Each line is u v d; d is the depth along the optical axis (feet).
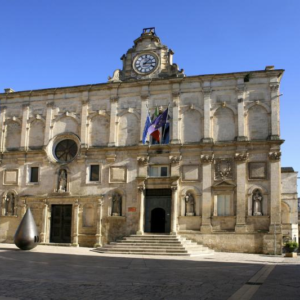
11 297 37.63
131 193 121.49
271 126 115.14
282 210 161.17
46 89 135.03
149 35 132.05
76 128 131.13
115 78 131.03
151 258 88.22
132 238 112.47
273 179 112.06
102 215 122.21
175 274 58.65
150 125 118.42
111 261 78.48
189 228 115.55
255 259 89.51
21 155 133.18
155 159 122.01
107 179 124.26
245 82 119.75
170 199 120.26
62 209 127.54
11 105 138.82
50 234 126.52
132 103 127.65
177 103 123.44
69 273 57.26
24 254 89.40
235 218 112.88
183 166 119.44
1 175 134.10
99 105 130.31
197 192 116.88
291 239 135.44
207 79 122.42
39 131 134.62
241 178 114.21
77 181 126.52
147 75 129.59
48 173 129.80
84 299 37.42
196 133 120.78
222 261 82.74
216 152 117.80
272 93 117.08
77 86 132.05
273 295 40.42
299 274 59.26
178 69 127.44
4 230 130.41
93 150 126.82
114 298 38.17
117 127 127.24
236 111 118.73
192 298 38.68
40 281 48.47
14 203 131.23
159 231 120.67
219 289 44.37
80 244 122.31
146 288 44.65
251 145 115.34
